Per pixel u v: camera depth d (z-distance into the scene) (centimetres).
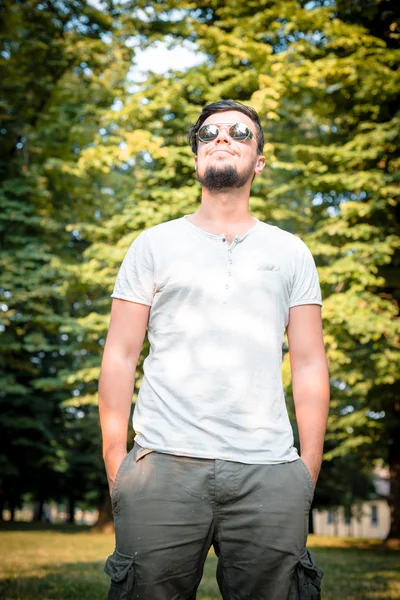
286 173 1222
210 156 234
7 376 1526
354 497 3092
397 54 1100
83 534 1650
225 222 233
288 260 229
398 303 1244
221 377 207
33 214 1318
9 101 1334
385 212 1146
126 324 226
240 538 200
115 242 1190
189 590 205
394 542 1466
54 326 1302
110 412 219
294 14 1105
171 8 1201
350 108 1201
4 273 1238
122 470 207
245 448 202
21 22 1300
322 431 222
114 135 1270
